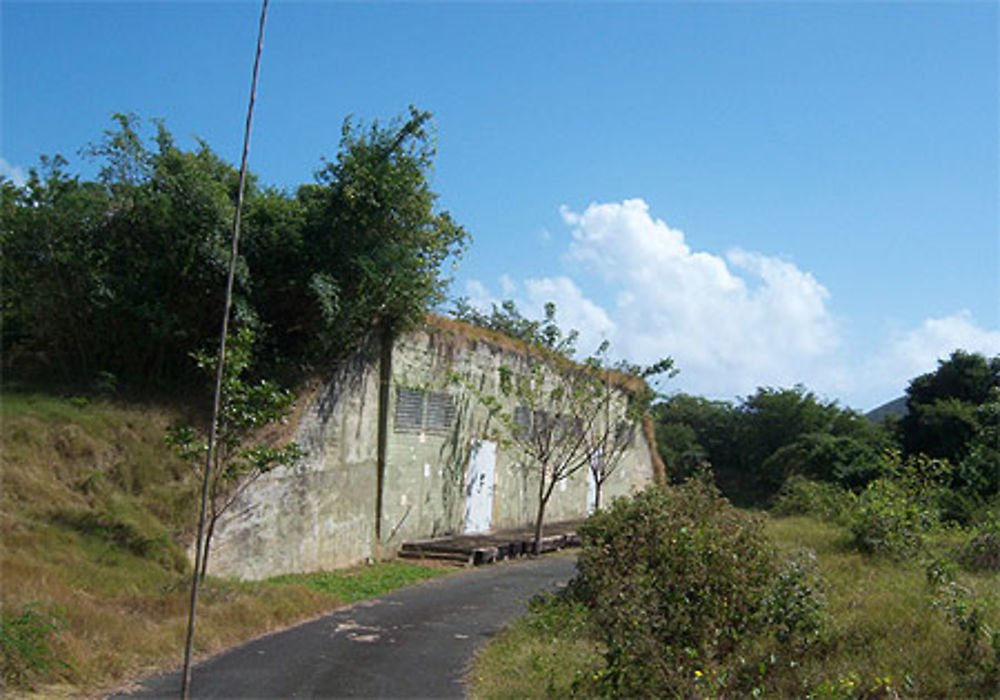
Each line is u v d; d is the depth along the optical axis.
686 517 10.91
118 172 15.63
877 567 14.05
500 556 20.02
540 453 22.81
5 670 7.89
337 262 16.52
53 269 15.25
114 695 8.13
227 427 12.58
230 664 9.48
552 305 26.06
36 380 15.35
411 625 12.13
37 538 11.34
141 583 11.59
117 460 13.58
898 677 7.82
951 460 31.42
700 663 7.52
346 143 16.84
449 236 18.78
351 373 17.84
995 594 10.71
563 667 9.47
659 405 27.19
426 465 20.61
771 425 46.84
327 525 16.88
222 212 15.38
